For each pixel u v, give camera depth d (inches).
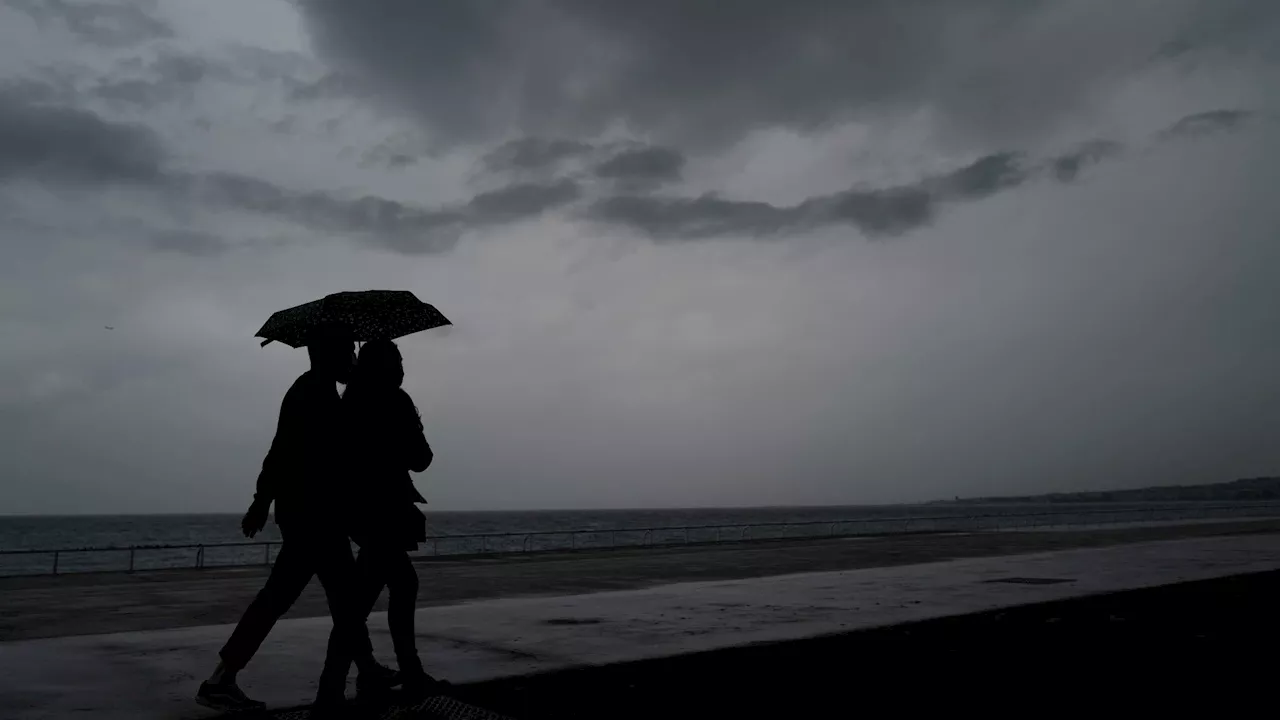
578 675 257.8
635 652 291.6
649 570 741.3
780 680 252.4
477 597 515.2
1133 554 771.4
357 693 237.5
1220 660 281.0
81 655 295.6
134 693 235.9
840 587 506.0
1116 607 403.2
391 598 231.5
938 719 209.0
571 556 1067.3
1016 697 231.3
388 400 231.9
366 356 234.5
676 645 305.1
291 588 220.5
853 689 240.4
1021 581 527.5
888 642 313.9
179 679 255.1
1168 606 406.6
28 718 207.6
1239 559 693.9
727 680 252.7
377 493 225.0
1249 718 209.9
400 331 251.8
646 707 220.5
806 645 306.2
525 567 825.5
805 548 1092.5
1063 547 995.9
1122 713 214.4
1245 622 359.3
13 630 396.2
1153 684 246.2
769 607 413.1
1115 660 280.5
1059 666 271.4
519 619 377.4
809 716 211.9
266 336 242.8
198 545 911.0
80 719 207.0
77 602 534.3
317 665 278.1
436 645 307.7
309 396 220.7
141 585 685.9
